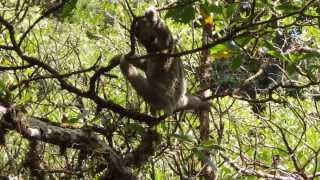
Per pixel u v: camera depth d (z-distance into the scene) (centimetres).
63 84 595
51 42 838
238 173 768
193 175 724
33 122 607
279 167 812
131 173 631
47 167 648
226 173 781
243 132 885
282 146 868
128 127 624
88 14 671
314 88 877
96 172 641
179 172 703
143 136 642
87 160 644
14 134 623
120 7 776
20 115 595
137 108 754
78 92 598
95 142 631
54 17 834
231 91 720
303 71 609
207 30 696
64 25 859
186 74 834
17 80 656
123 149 718
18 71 746
